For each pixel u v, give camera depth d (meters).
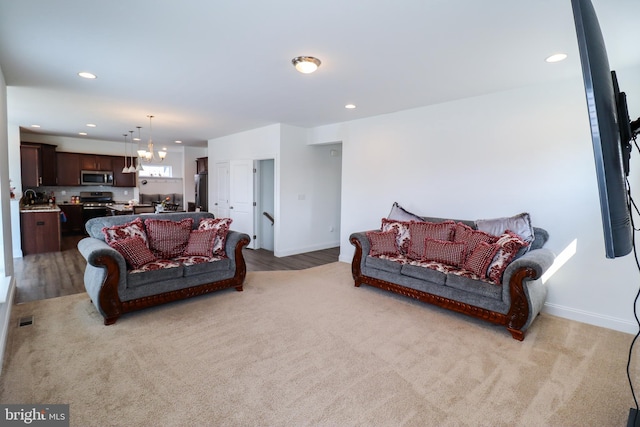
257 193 6.40
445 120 4.04
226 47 2.52
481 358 2.38
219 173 7.28
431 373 2.18
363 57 2.67
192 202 9.20
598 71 1.02
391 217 4.31
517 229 3.19
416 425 1.71
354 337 2.68
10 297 3.01
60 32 2.29
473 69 2.91
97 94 3.82
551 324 3.02
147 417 1.73
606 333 2.83
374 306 3.38
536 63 2.75
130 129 6.31
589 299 3.06
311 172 6.09
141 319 2.96
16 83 3.41
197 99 4.01
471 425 1.71
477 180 3.78
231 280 3.72
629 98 2.80
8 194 3.35
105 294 2.78
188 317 3.03
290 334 2.72
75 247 6.07
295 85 3.42
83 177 7.80
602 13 1.95
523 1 1.85
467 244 3.32
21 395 1.87
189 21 2.13
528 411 1.82
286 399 1.89
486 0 1.85
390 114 4.63
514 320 2.67
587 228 3.06
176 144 8.78
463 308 3.02
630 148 1.32
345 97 3.85
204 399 1.88
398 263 3.56
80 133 6.91
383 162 4.75
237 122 5.47
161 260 3.35
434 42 2.39
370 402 1.88
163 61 2.81
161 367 2.19
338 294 3.74
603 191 1.00
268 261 5.39
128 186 8.58
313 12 2.01
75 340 2.54
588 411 1.83
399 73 3.03
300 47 2.51
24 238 5.52
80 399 1.85
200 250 3.64
